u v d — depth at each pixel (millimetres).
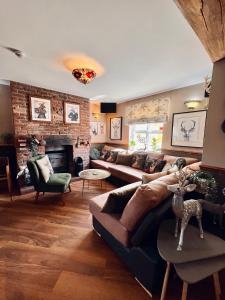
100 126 5531
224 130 1613
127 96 4293
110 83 3135
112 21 1393
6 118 3508
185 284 970
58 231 2066
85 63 2238
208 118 1729
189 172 1845
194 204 1181
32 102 3324
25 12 1282
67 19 1368
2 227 2131
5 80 3092
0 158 3025
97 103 5340
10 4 1201
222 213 1375
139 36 1610
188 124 3248
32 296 1253
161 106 3799
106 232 1790
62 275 1441
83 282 1380
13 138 3379
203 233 1208
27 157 3332
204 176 1646
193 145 3193
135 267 1375
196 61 2166
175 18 1345
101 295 1276
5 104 3471
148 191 1296
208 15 1003
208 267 950
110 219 1639
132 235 1421
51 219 2338
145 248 1313
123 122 5047
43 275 1436
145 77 2807
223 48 1399
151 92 3846
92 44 1763
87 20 1381
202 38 1266
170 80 2969
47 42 1722
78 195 3219
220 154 1681
